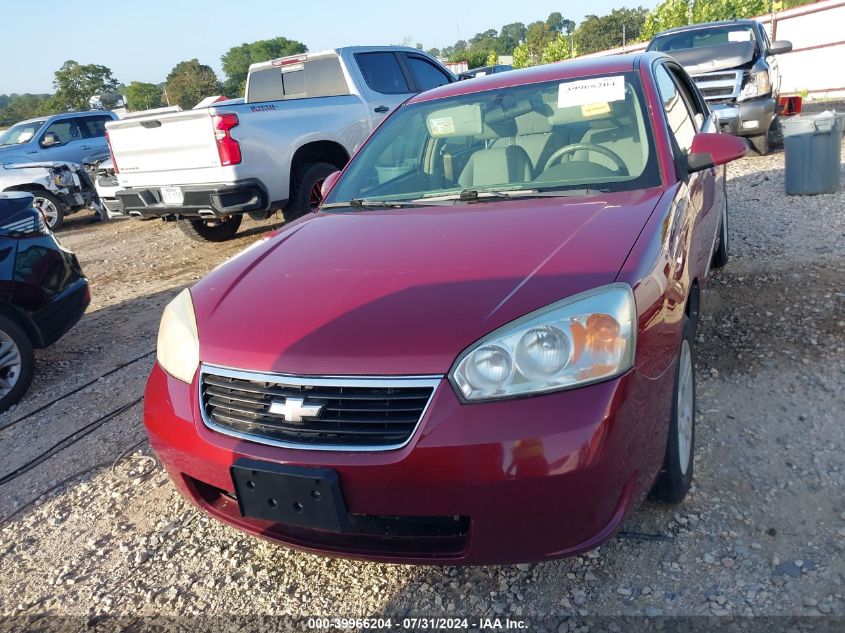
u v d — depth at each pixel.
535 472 1.91
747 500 2.64
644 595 2.27
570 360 1.98
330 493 2.01
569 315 2.02
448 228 2.69
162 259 8.35
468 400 1.96
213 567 2.68
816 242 5.50
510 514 1.96
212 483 2.28
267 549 2.75
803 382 3.44
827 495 2.62
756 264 5.18
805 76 18.23
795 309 4.27
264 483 2.10
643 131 3.12
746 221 6.41
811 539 2.41
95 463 3.56
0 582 2.74
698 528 2.52
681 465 2.54
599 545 2.05
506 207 2.86
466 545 2.07
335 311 2.22
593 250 2.28
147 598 2.55
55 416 4.18
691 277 2.78
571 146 3.20
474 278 2.23
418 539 2.13
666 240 2.46
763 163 9.22
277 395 2.12
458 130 3.53
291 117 7.24
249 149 6.78
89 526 3.04
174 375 2.42
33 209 4.69
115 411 4.14
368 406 2.02
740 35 10.22
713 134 3.18
